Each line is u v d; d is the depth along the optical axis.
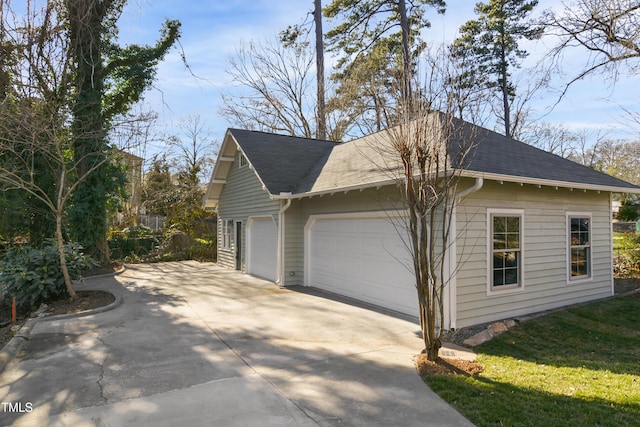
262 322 7.25
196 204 21.70
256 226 13.62
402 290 7.89
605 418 3.62
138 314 7.91
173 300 9.29
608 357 5.53
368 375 4.71
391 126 5.44
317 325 7.04
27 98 10.28
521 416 3.66
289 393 4.20
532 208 8.01
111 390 4.29
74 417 3.69
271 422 3.59
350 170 9.59
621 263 12.97
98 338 6.27
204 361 5.20
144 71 15.62
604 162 31.89
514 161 7.99
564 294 8.62
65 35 12.79
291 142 13.98
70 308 8.30
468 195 6.92
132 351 5.62
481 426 3.51
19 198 12.61
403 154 4.98
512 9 19.53
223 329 6.79
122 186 15.23
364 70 17.53
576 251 9.08
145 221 26.67
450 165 6.30
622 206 26.20
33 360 5.28
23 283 8.37
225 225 16.22
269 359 5.28
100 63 14.27
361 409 3.85
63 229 14.22
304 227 11.45
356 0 17.81
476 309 6.99
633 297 9.56
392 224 7.86
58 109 11.19
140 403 3.97
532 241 7.98
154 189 27.47
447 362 5.09
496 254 7.38
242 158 14.38
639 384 4.44
